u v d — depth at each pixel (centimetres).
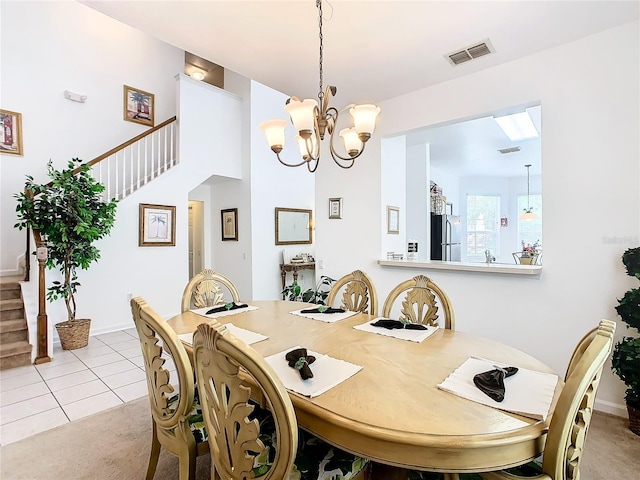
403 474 137
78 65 510
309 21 215
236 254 640
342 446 100
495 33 228
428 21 215
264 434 135
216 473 128
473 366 138
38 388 283
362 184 362
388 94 328
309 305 260
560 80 244
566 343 244
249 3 198
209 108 575
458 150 588
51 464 187
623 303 205
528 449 95
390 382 123
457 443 89
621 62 221
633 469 177
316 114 201
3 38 448
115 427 224
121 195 483
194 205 747
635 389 200
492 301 277
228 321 210
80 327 387
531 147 564
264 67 277
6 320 360
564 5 200
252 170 616
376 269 350
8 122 451
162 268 508
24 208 352
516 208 868
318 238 402
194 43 242
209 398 108
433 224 634
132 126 564
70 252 371
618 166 224
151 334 136
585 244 236
